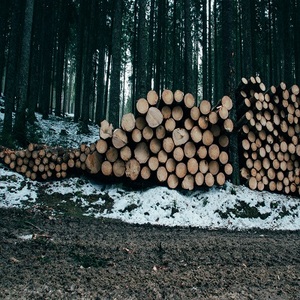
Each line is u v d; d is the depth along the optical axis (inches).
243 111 342.6
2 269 132.6
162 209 271.6
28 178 328.5
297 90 360.2
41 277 126.6
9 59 518.6
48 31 776.3
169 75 1079.6
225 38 357.1
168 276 135.5
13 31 540.4
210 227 261.4
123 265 146.4
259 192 327.9
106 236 198.8
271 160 343.6
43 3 768.3
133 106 879.7
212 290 122.7
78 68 807.1
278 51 865.5
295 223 294.2
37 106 913.5
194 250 175.9
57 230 208.5
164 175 292.7
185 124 299.9
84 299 109.4
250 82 344.8
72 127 723.4
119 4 549.6
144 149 291.4
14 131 472.4
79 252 161.2
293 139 357.7
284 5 766.5
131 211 269.9
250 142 337.7
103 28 808.9
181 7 1016.9
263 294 121.1
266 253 177.9
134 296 113.7
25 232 197.0
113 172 292.5
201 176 303.7
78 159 327.6
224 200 295.4
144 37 472.7
